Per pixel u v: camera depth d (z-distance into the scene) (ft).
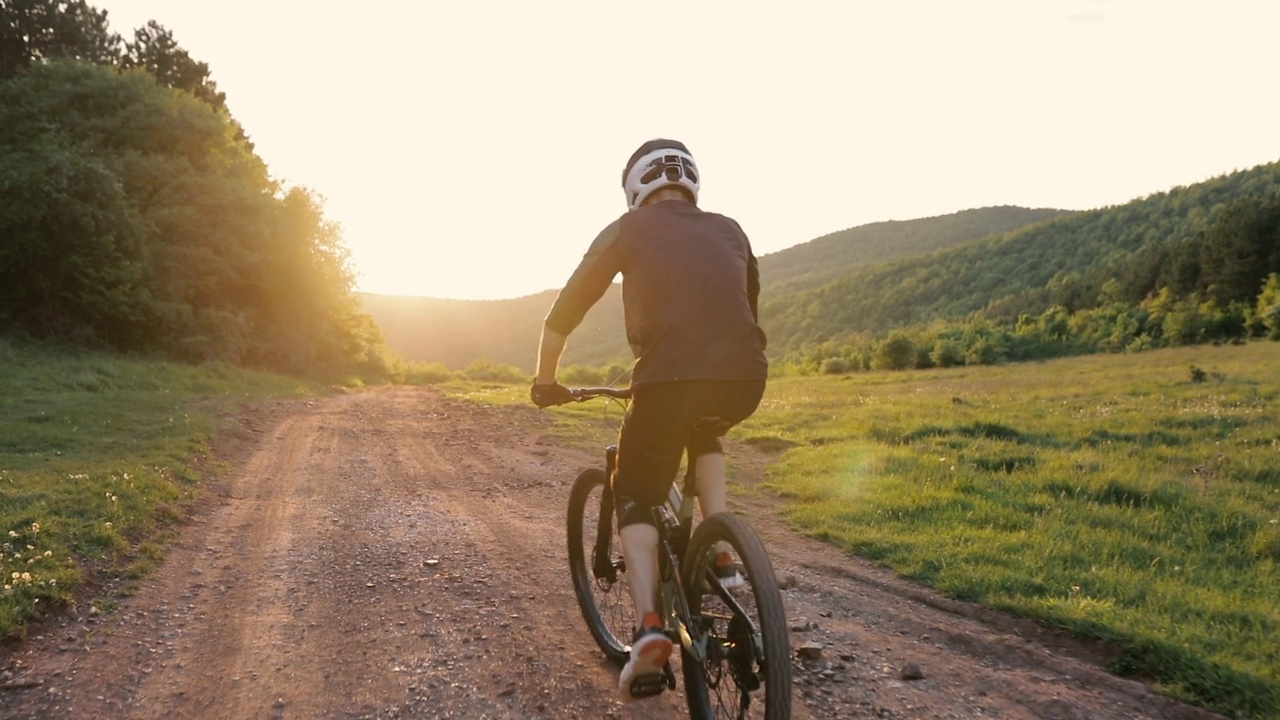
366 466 31.35
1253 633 13.17
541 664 12.10
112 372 63.10
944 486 25.55
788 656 7.47
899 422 42.60
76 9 126.11
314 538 19.80
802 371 211.20
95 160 81.97
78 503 19.88
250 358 101.40
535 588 15.71
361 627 13.76
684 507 9.07
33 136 92.94
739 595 9.13
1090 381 81.92
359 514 22.63
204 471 27.86
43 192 75.10
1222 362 106.22
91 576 15.85
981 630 13.74
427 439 39.50
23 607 13.53
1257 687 10.96
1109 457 32.14
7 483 21.80
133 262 81.20
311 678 11.79
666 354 8.42
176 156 102.06
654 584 9.07
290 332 110.83
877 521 21.52
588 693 11.18
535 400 9.71
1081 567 17.30
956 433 38.42
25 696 11.15
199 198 97.35
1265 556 19.51
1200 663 11.62
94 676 11.81
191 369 76.79
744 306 8.74
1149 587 15.70
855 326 600.39
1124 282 330.75
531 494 25.73
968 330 207.62
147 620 14.03
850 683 11.66
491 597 15.19
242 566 17.43
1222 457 31.73
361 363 146.00
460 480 28.37
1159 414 46.19
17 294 76.74
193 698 11.19
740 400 8.52
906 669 11.89
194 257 92.89
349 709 10.84
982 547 18.42
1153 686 11.42
